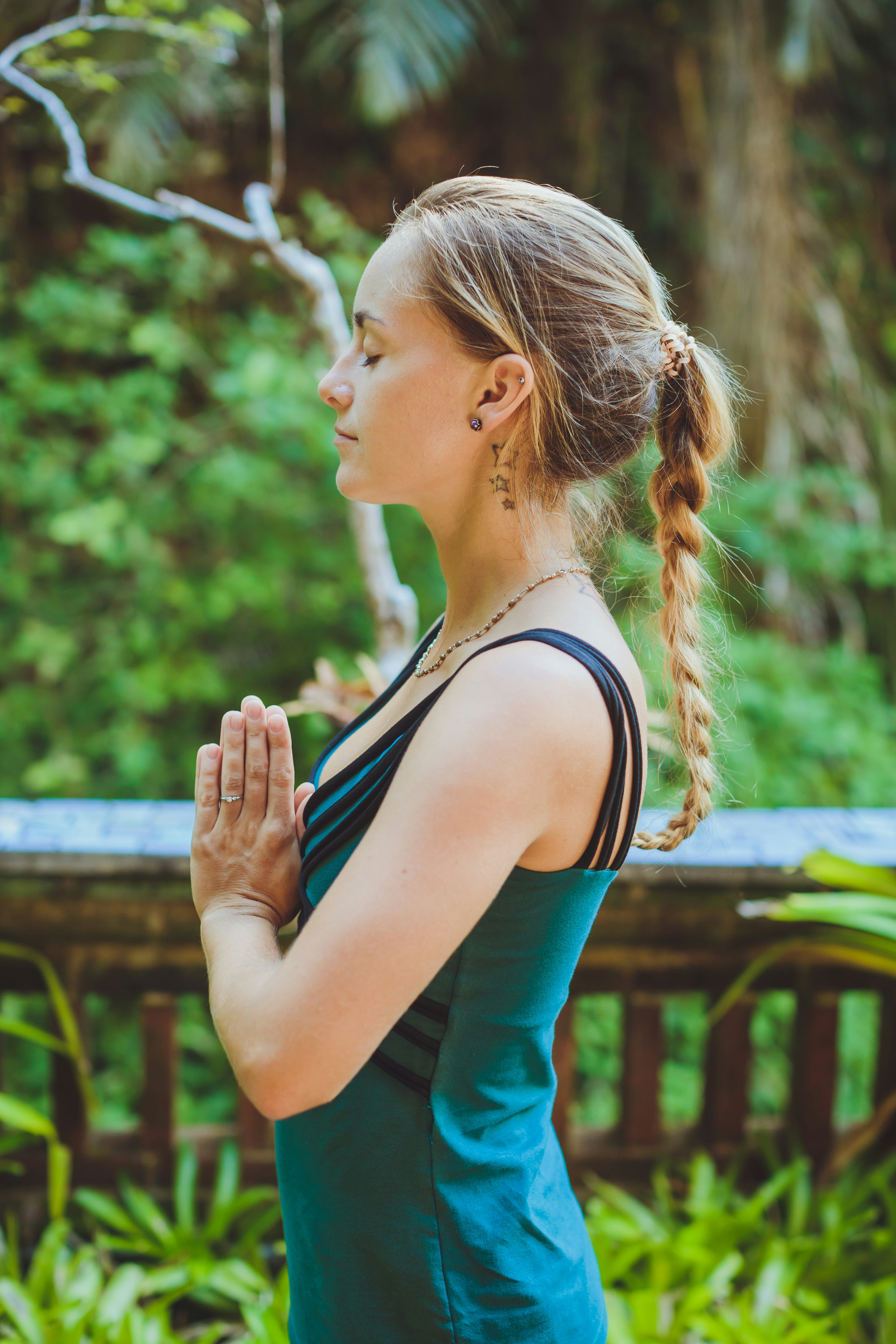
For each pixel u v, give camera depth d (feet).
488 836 2.23
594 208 2.69
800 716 13.41
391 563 6.54
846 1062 12.15
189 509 14.73
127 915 5.72
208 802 2.81
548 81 17.49
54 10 9.42
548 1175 2.79
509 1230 2.62
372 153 18.74
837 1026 6.17
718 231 15.12
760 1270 5.63
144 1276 5.43
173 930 5.78
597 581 3.01
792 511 14.83
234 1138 6.27
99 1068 12.43
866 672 14.79
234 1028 2.34
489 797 2.23
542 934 2.50
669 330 2.78
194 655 14.37
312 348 14.75
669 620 2.98
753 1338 5.08
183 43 8.84
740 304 15.01
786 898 5.68
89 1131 6.07
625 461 2.76
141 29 7.07
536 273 2.50
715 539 3.22
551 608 2.56
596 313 2.57
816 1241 5.75
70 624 14.97
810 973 6.11
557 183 17.74
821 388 15.98
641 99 17.62
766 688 13.74
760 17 14.74
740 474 15.23
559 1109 6.13
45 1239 5.42
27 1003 12.26
